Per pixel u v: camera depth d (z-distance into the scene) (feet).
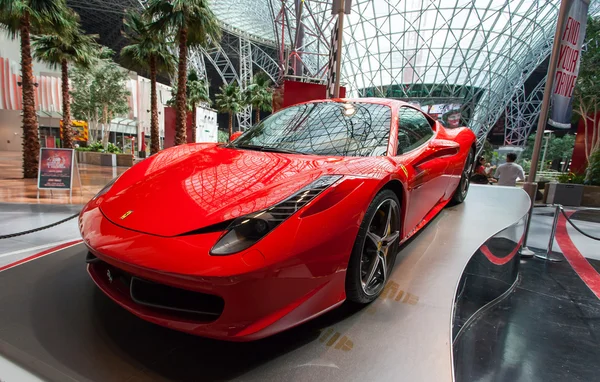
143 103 112.68
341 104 7.23
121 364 3.48
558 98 10.73
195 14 36.22
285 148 5.79
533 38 101.45
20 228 11.29
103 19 157.58
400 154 5.77
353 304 4.71
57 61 44.70
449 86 107.14
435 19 93.97
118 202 4.33
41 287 5.24
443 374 3.37
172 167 5.23
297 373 3.36
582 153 45.29
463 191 10.22
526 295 8.11
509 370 5.14
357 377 3.32
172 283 3.19
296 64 58.59
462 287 5.65
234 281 3.04
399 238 5.45
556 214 11.09
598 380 4.98
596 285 8.87
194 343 3.85
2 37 80.94
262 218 3.41
